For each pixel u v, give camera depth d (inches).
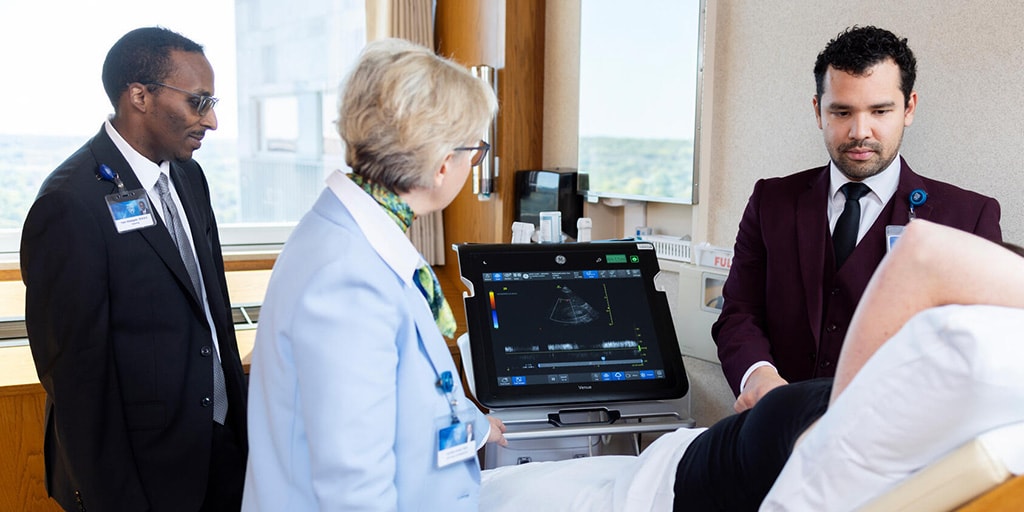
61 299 70.7
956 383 33.7
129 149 77.8
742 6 91.8
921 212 67.0
